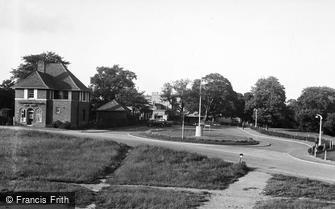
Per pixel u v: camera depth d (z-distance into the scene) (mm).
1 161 25703
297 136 76188
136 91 113750
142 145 34219
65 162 27000
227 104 126250
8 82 92688
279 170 31328
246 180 26500
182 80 133000
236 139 56531
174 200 19859
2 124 66938
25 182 21375
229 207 19672
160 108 139000
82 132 57031
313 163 38781
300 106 124188
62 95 71875
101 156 29359
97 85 108125
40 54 98312
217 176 26328
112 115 92312
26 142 32156
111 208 18359
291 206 19719
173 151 31875
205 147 44000
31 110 69312
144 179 24891
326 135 114375
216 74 126188
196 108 126188
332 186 25641
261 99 126000
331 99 125000
